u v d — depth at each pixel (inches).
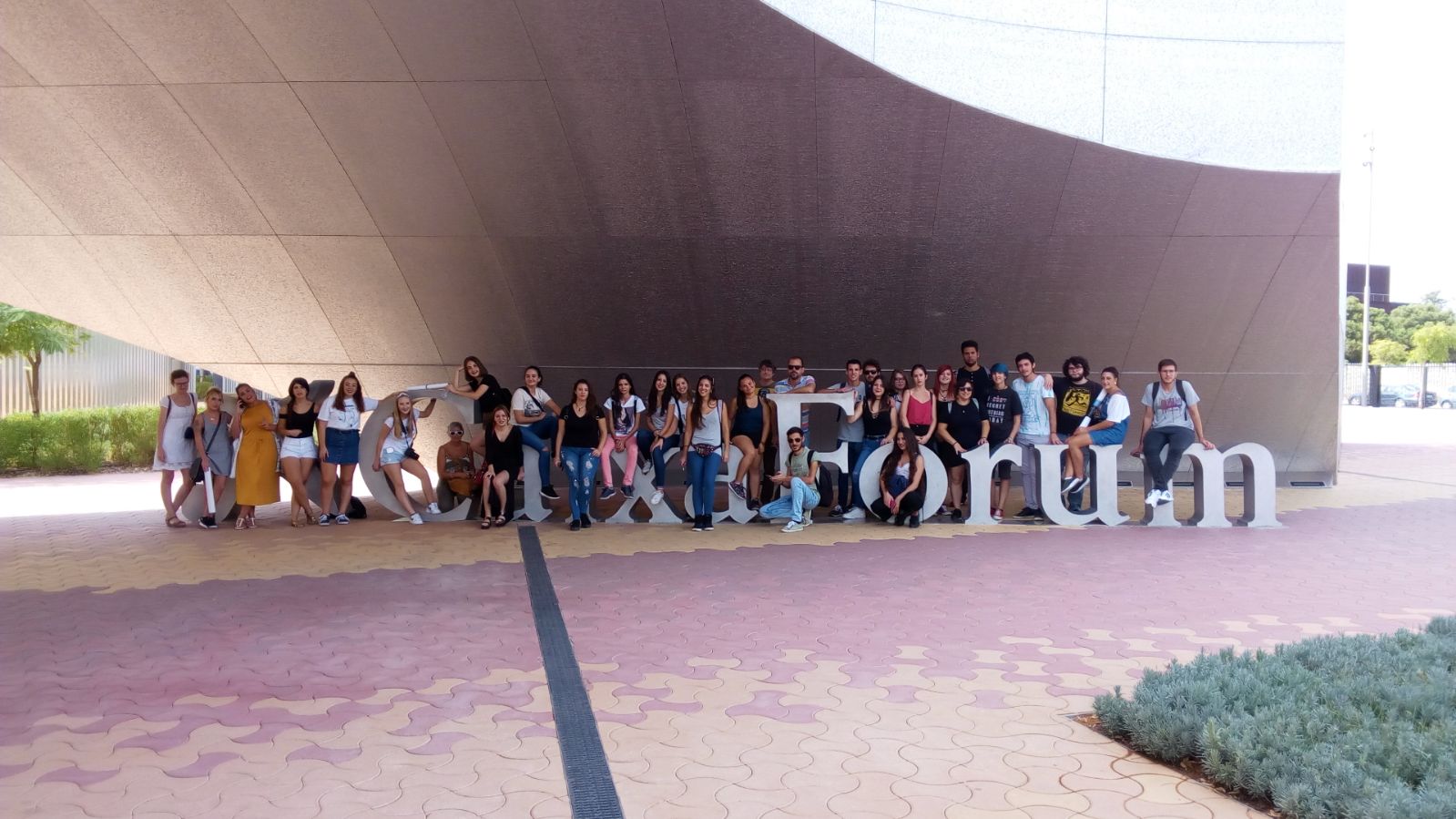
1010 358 620.1
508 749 185.3
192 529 500.1
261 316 624.4
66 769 175.9
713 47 461.4
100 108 502.9
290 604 316.8
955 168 521.0
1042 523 504.7
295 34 460.4
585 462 493.4
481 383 531.5
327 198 547.5
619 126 503.5
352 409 517.0
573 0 440.1
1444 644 229.1
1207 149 518.6
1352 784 149.2
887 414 516.4
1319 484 676.7
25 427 900.6
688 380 637.3
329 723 200.2
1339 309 595.5
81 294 630.5
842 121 497.4
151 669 242.1
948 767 175.8
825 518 518.6
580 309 600.4
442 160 524.4
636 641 267.0
